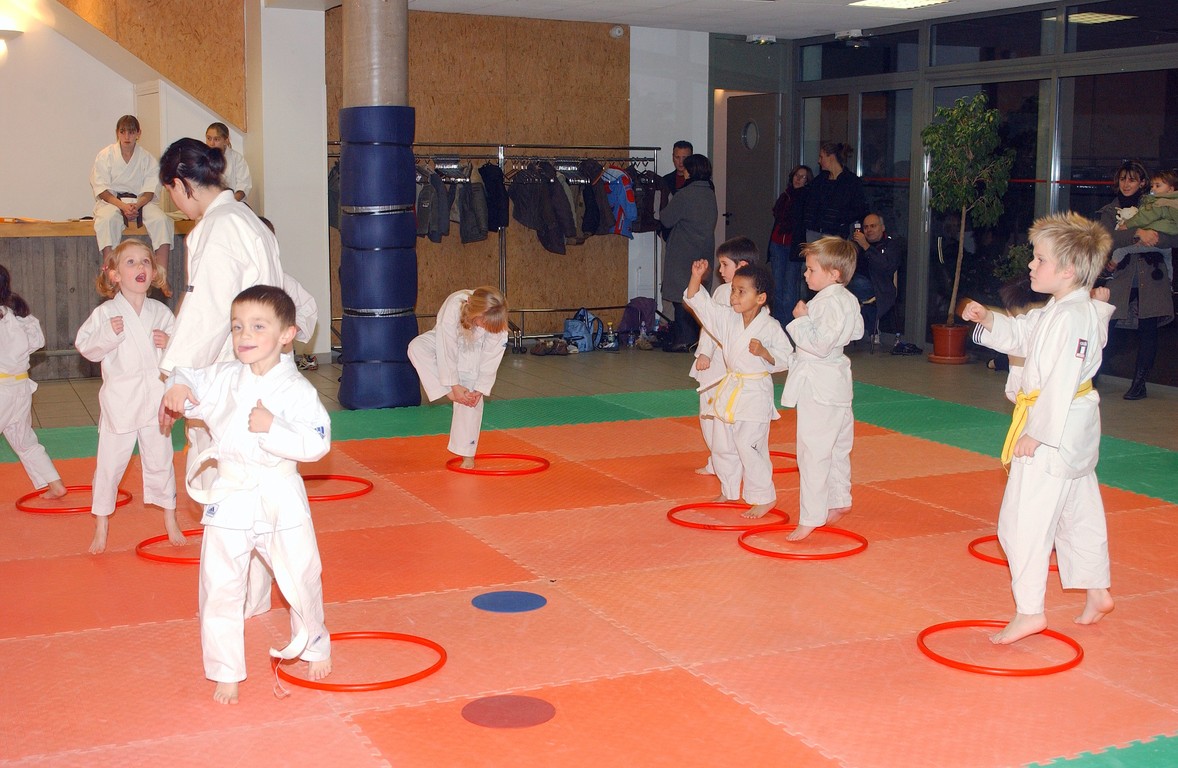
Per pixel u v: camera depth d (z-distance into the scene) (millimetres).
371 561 5238
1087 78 10734
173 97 11133
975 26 11711
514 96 12617
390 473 6977
